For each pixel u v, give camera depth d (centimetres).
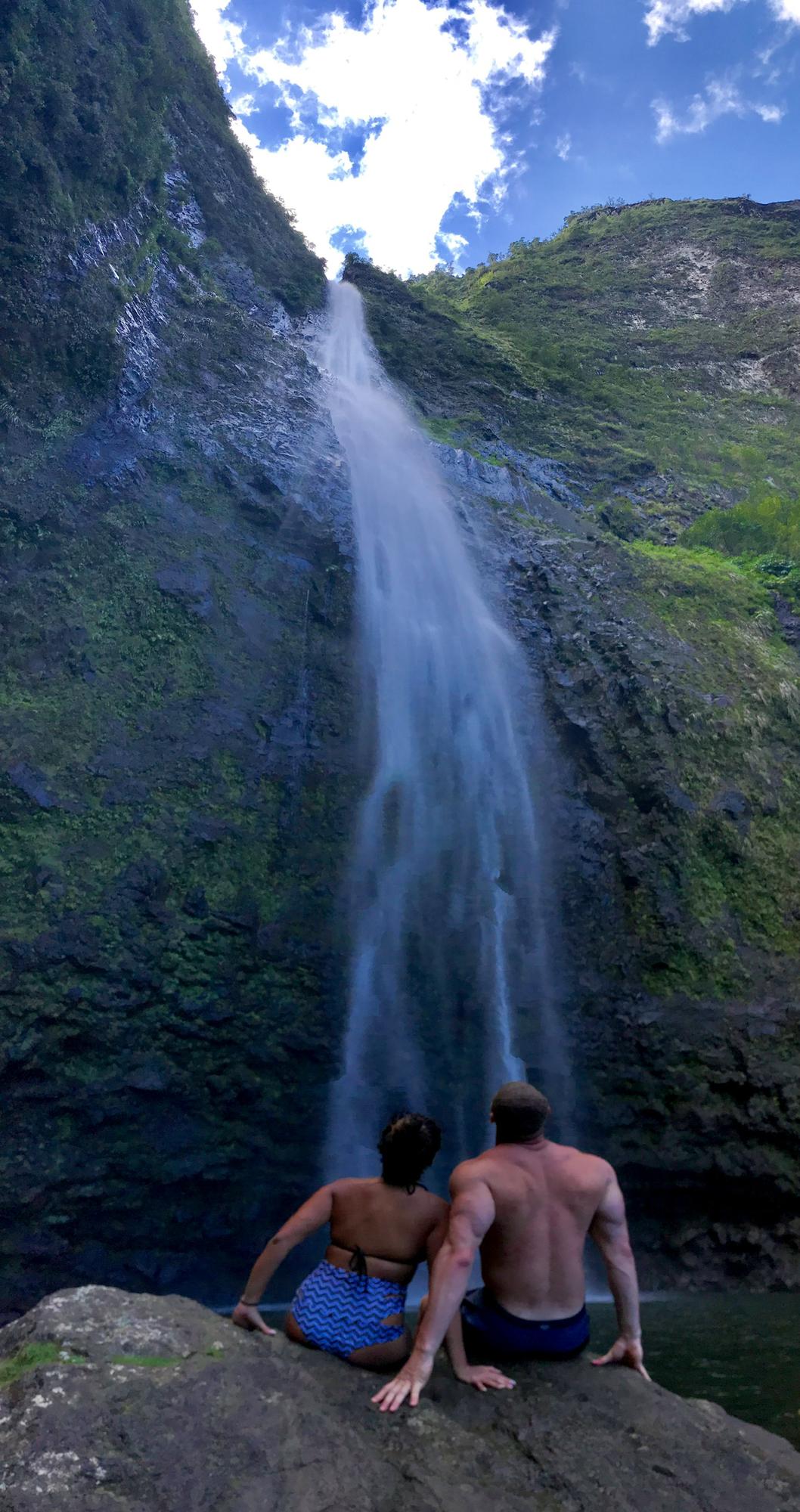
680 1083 1510
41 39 1870
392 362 3309
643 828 1745
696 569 2388
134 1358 365
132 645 1661
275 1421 342
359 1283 412
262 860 1594
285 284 3117
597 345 4872
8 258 1745
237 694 1711
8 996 1286
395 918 1666
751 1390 787
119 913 1408
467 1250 391
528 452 3191
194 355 2209
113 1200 1299
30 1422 322
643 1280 1423
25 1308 1216
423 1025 1595
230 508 1945
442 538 2330
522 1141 432
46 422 1773
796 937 1684
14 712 1497
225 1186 1379
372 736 1850
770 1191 1455
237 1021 1447
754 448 3891
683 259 6328
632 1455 358
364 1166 1467
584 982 1633
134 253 2094
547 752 1912
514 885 1758
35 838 1407
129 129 2122
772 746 1927
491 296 5566
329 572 1978
